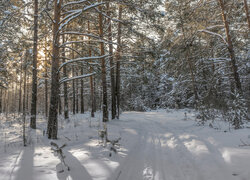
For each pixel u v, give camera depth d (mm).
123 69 16656
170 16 14891
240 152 3906
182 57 15828
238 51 12367
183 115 16312
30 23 10336
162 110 27438
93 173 3090
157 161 4086
